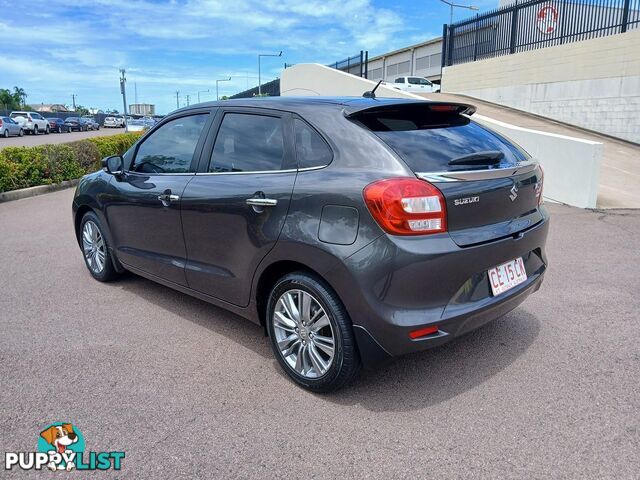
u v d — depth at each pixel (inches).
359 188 109.0
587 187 325.7
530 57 719.1
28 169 465.7
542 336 149.3
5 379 129.8
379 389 123.4
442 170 110.6
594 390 120.3
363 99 134.6
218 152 147.4
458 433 105.7
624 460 96.0
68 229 308.7
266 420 111.9
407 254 104.2
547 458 97.2
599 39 606.2
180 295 191.3
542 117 700.0
